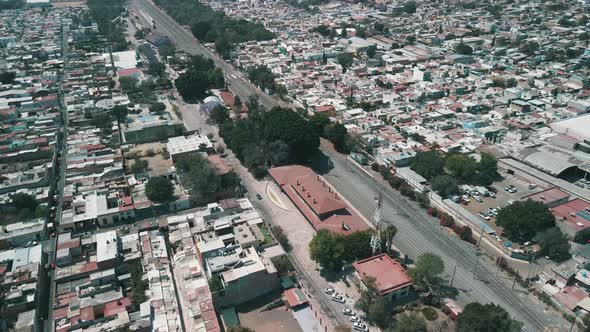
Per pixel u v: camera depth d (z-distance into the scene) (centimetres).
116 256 15675
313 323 13950
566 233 17275
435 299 14425
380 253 16425
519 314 14075
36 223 18000
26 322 13412
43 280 15512
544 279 15188
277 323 14088
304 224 18825
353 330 13700
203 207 19988
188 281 15088
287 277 15625
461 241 17688
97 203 19250
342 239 16150
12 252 16300
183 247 16825
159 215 19338
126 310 13688
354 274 15912
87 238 17025
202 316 13612
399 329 12744
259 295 15112
